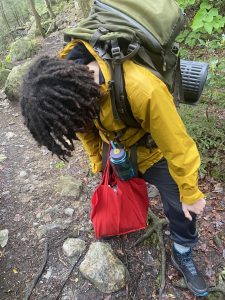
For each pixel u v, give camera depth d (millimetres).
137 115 1542
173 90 1783
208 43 4293
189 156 1613
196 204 1750
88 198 3115
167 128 1520
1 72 5809
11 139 4234
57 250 2727
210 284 2393
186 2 4805
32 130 1483
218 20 4527
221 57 4211
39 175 3518
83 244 2715
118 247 2656
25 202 3217
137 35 1533
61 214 3010
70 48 1626
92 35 1510
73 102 1369
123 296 2381
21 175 3568
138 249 2627
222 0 4676
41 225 2949
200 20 4531
